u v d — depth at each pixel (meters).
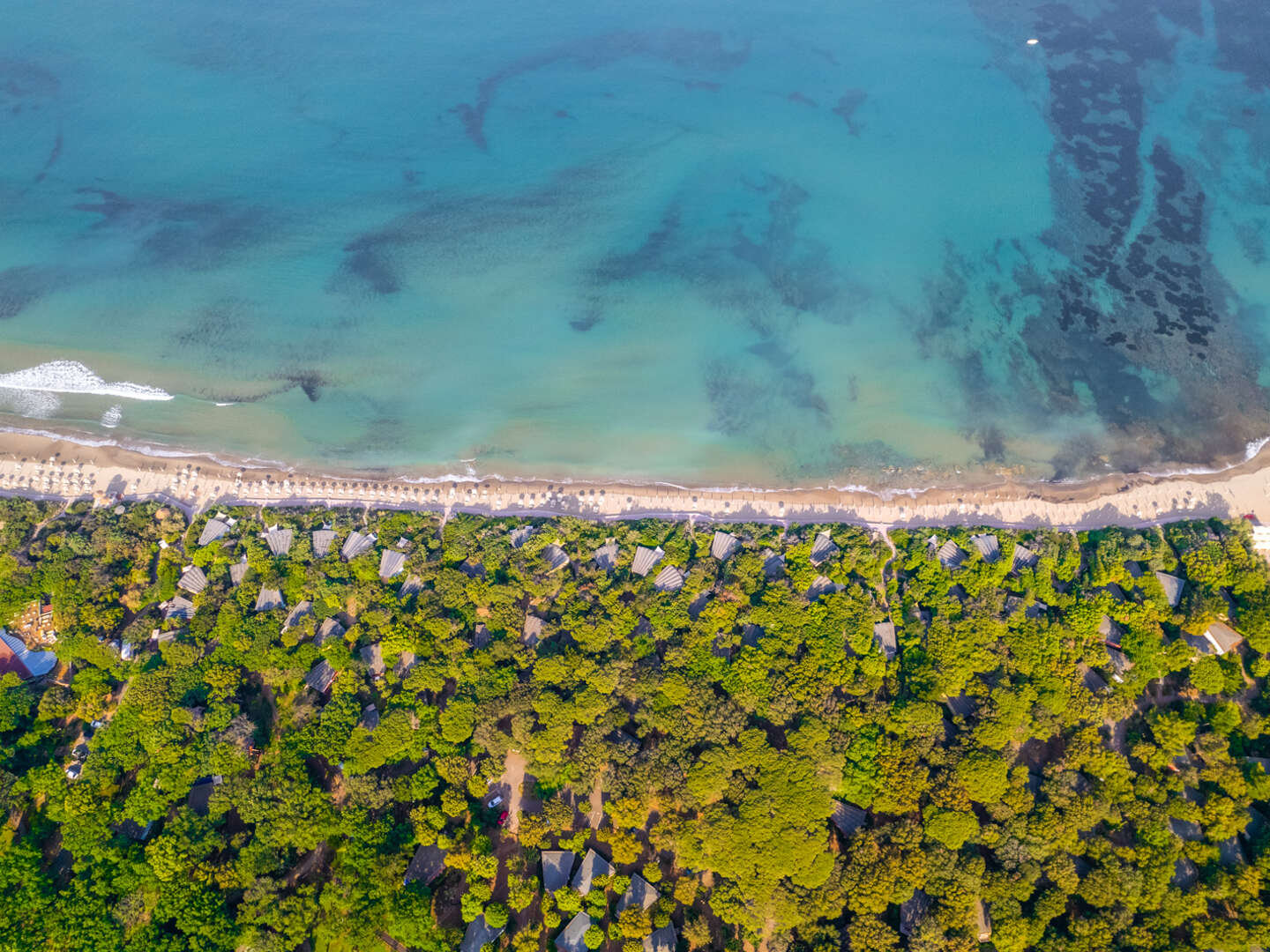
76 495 123.38
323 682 105.12
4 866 91.31
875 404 132.62
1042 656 104.94
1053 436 129.00
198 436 130.25
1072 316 139.88
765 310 141.75
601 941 89.69
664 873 96.25
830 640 106.00
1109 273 143.75
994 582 111.19
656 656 107.88
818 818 95.00
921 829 94.75
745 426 131.25
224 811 96.00
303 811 95.19
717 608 108.50
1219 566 110.62
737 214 152.25
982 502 124.00
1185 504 122.19
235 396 134.12
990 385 133.88
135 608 111.44
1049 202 152.25
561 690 104.31
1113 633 108.50
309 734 100.25
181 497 124.06
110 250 146.62
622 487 125.88
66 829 93.69
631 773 97.69
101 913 89.69
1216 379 132.75
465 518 119.75
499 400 134.25
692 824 95.31
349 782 97.12
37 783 96.81
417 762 101.19
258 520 119.69
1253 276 142.38
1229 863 93.62
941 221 150.50
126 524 116.62
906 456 128.00
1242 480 123.81
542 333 140.50
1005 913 90.38
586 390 134.88
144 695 101.62
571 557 116.31
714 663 104.88
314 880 94.44
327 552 115.81
